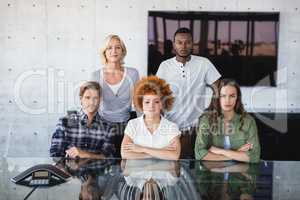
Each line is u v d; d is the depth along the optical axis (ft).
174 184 5.93
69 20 12.54
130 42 12.56
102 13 12.51
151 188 5.67
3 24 12.52
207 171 7.02
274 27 12.47
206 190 5.61
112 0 12.48
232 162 8.09
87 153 11.09
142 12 12.47
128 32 12.55
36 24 12.55
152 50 12.48
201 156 10.14
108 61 12.53
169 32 12.44
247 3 12.45
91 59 12.61
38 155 12.74
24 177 6.01
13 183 5.81
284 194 5.47
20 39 12.57
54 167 6.31
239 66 12.44
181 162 7.99
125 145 10.55
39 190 5.47
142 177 6.42
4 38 12.57
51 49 12.61
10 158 8.01
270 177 6.58
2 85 12.66
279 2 12.44
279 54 12.55
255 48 12.49
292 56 12.55
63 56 12.63
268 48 12.49
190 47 12.39
